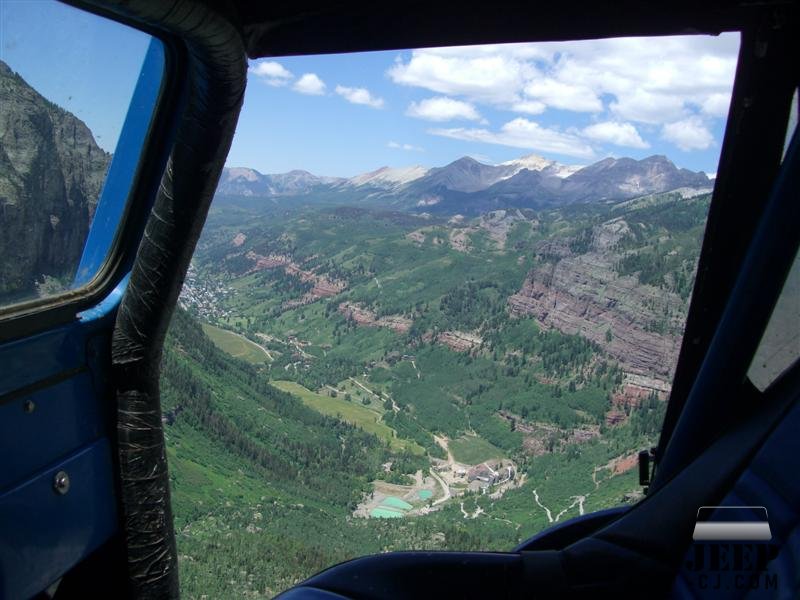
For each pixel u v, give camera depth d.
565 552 2.81
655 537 2.69
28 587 2.71
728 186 3.58
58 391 2.92
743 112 3.44
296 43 3.12
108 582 3.33
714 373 3.32
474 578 2.68
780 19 3.10
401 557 2.80
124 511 3.27
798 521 2.06
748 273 3.25
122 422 3.21
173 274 3.08
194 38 2.54
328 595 2.60
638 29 3.09
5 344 2.67
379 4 2.97
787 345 3.03
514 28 3.09
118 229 3.20
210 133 2.89
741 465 2.71
